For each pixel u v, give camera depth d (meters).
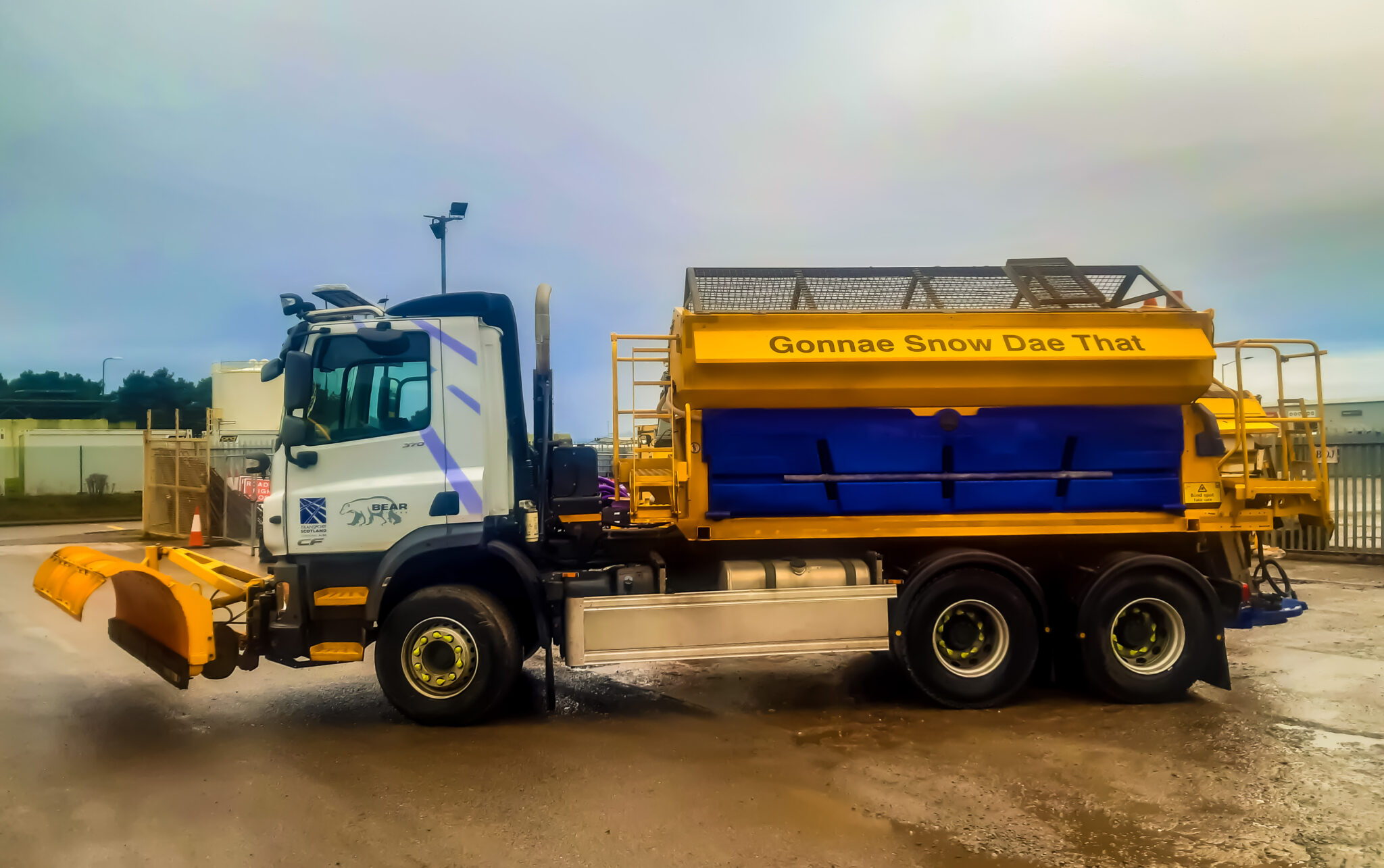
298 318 6.21
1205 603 6.09
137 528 21.17
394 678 5.60
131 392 62.47
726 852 3.74
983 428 6.15
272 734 5.52
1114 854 3.70
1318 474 6.38
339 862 3.67
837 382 5.91
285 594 5.68
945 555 5.93
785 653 5.84
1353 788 4.41
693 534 6.05
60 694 6.48
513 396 6.19
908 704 6.17
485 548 5.73
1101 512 6.27
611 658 5.75
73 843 3.84
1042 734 5.39
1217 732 5.38
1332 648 7.55
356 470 5.76
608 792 4.45
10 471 33.47
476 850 3.78
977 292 6.84
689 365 5.84
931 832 3.93
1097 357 5.96
